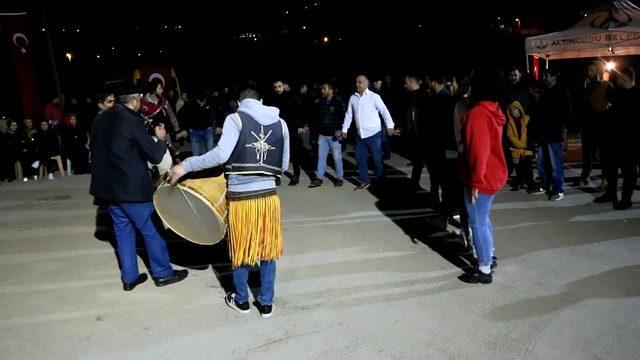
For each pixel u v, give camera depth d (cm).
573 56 918
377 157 744
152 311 390
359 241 530
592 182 727
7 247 553
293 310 383
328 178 857
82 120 1326
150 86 796
